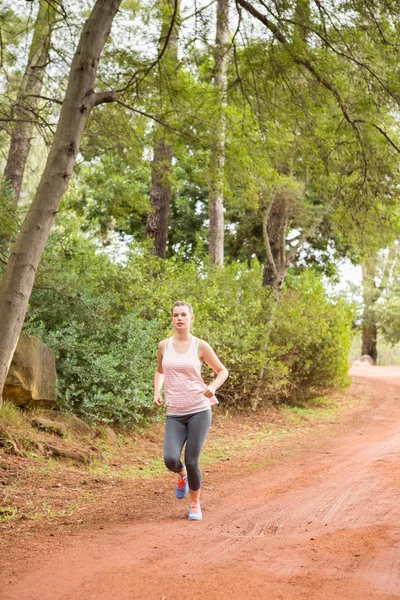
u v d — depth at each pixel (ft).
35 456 26.05
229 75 37.91
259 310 50.62
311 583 12.96
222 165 39.83
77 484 23.94
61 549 15.55
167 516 19.66
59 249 43.14
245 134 38.22
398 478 25.84
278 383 49.37
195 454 18.98
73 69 28.48
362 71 34.09
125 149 42.47
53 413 31.50
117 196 47.09
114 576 13.38
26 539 16.49
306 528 17.94
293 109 35.88
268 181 40.96
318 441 39.01
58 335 33.65
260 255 88.94
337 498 22.20
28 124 41.34
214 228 65.16
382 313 140.46
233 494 23.34
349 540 16.46
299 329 52.65
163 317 42.83
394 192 37.01
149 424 37.04
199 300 48.16
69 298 36.58
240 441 38.58
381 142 35.63
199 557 14.90
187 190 89.45
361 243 41.52
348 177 38.50
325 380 56.34
